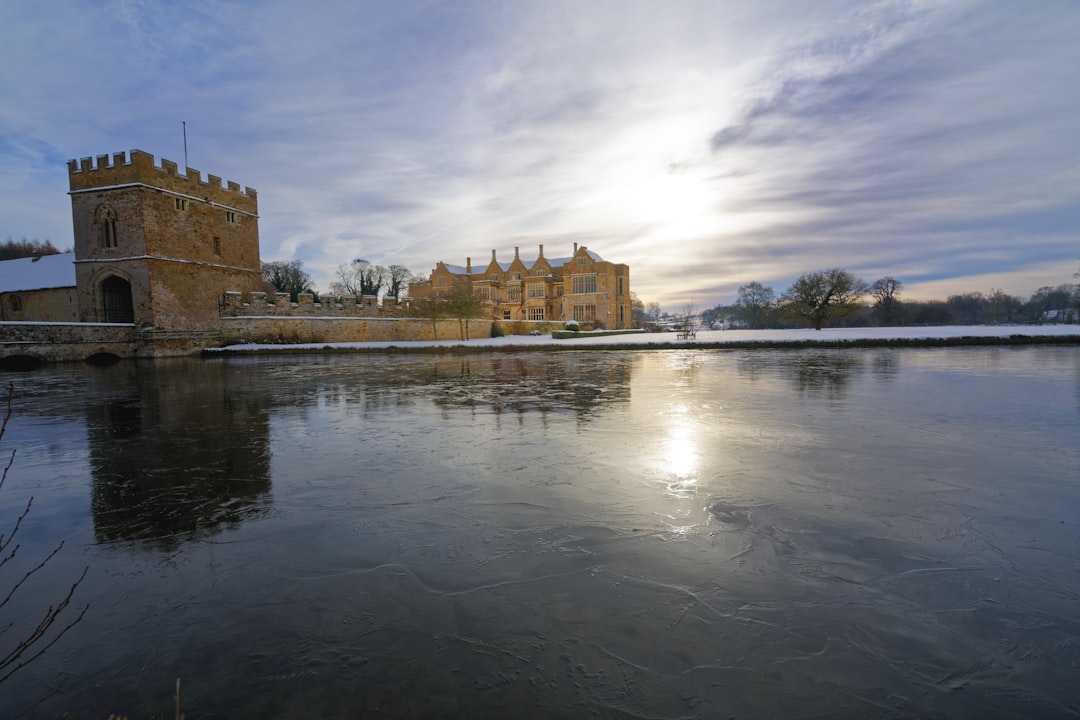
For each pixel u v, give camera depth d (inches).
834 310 1758.1
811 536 170.4
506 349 1306.6
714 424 345.4
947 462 250.4
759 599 135.1
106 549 167.9
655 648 116.8
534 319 2768.2
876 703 100.9
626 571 149.7
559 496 209.8
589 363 887.7
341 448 291.9
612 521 184.4
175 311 1259.8
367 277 3046.3
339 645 119.0
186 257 1295.5
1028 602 132.6
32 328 1029.2
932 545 163.3
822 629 122.7
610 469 245.0
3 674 108.0
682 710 99.4
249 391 552.4
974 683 105.9
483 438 312.0
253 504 205.6
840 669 110.0
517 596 138.1
